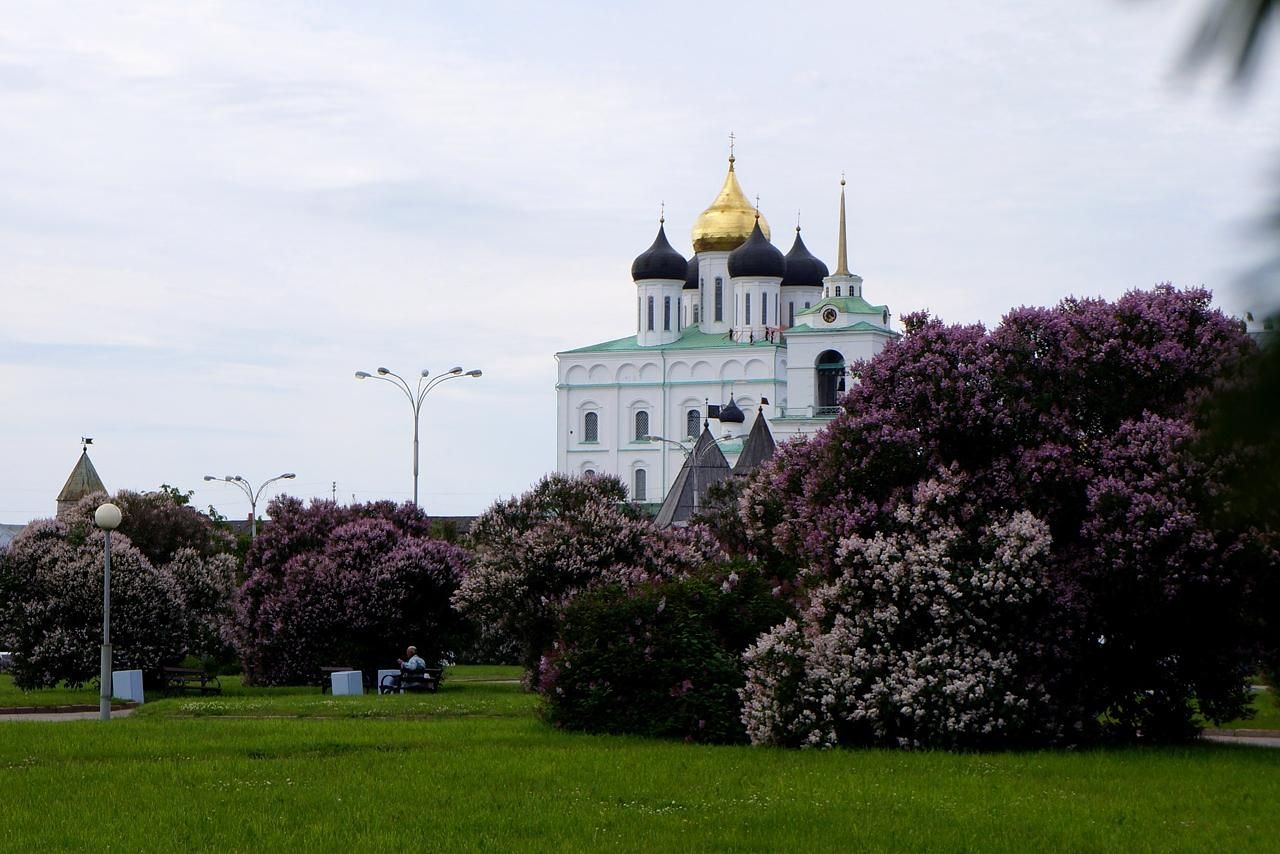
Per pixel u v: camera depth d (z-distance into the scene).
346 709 36.03
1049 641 27.05
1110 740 28.67
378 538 52.91
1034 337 30.42
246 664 52.59
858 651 26.86
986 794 21.20
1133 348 28.83
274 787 21.64
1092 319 29.55
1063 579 27.12
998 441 29.56
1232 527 3.92
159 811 19.59
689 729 28.48
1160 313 29.20
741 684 28.66
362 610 51.03
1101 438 28.70
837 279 148.88
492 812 19.73
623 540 43.66
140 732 28.84
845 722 27.20
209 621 52.09
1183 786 22.00
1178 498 26.03
